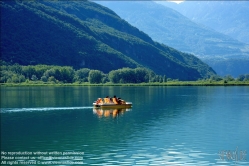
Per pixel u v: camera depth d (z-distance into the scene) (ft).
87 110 401.70
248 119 336.90
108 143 239.09
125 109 414.21
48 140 248.32
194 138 253.24
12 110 399.03
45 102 492.13
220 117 349.41
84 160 204.33
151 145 233.76
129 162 200.34
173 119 337.11
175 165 195.83
